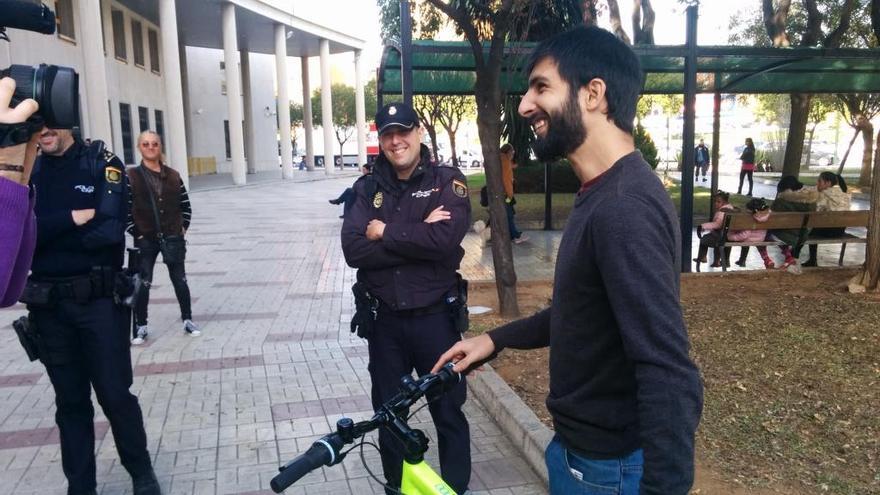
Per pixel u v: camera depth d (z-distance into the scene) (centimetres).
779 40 1342
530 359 507
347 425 165
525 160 1875
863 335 520
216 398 465
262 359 547
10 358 552
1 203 171
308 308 721
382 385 307
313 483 352
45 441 400
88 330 300
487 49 800
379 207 307
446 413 304
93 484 322
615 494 156
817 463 339
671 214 144
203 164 3766
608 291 141
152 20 2969
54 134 295
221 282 862
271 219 1616
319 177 3781
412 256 292
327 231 1384
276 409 446
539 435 364
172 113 2392
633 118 155
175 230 605
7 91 169
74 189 296
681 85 1203
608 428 156
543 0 952
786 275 790
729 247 857
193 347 579
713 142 1239
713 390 431
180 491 344
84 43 1952
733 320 581
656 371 133
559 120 152
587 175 156
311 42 3938
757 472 331
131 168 592
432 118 2447
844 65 1025
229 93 2875
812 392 420
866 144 2298
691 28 801
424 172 306
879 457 340
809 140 3447
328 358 550
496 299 724
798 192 877
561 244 159
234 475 360
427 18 1480
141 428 321
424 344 301
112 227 301
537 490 342
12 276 213
